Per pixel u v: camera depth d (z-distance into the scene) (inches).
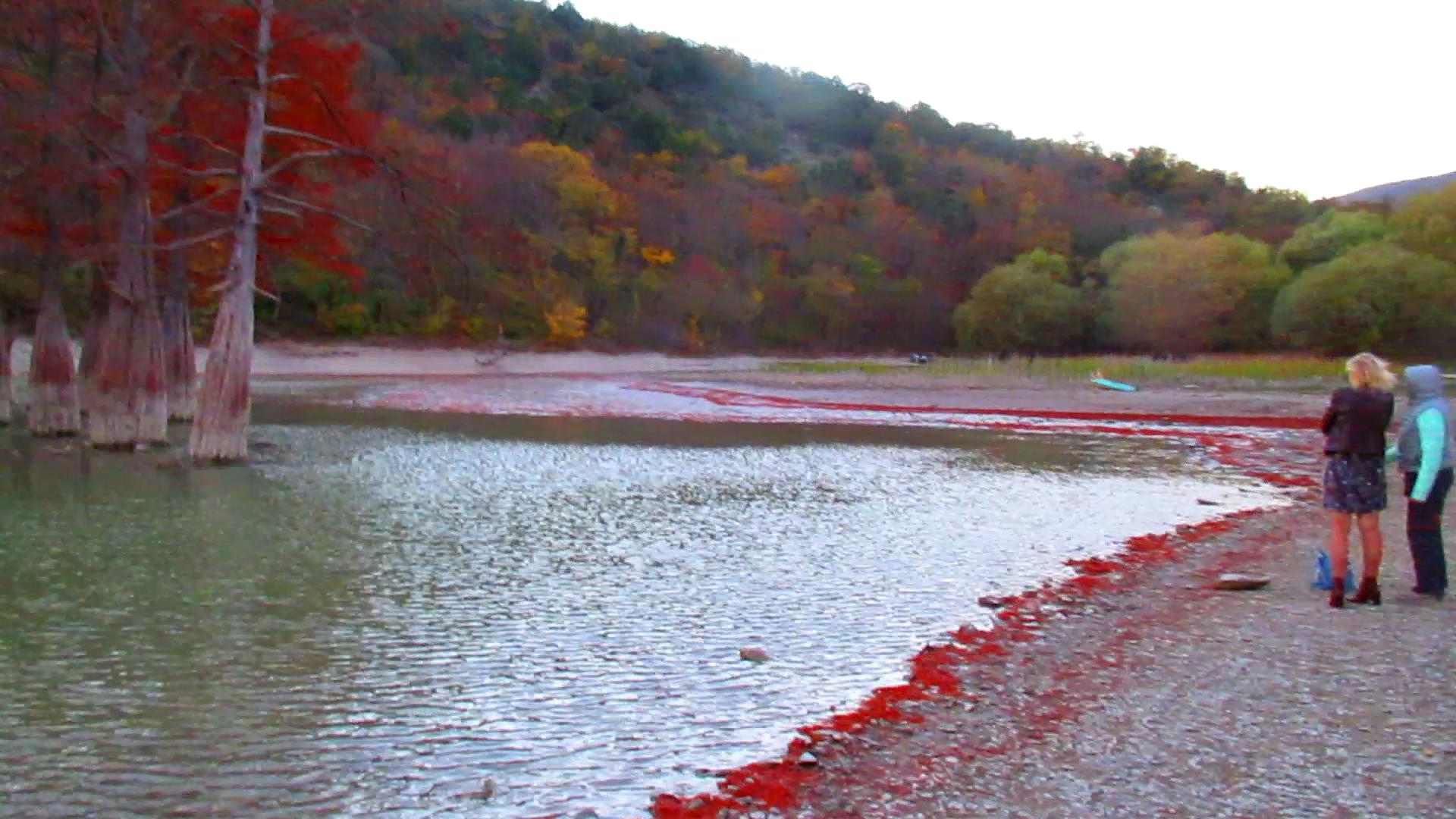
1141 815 219.0
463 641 377.7
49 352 1064.8
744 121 6624.0
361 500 706.2
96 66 963.3
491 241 1149.1
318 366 2785.4
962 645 367.6
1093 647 360.5
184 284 1205.7
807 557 534.6
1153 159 6215.6
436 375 2866.6
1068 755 257.3
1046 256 4232.3
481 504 697.6
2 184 992.2
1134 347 3720.5
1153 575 487.5
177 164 975.6
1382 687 298.4
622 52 6314.0
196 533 582.9
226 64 957.8
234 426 890.1
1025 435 1309.1
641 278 3858.3
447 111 3580.2
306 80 943.0
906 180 5556.1
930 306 4475.9
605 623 403.2
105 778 255.9
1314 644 347.6
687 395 2033.7
